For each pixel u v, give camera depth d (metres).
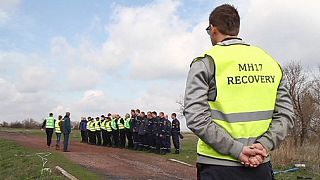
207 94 2.71
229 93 2.69
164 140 21.50
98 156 19.66
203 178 2.68
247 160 2.56
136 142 24.42
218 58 2.74
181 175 13.59
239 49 2.82
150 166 15.85
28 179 13.15
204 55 2.78
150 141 22.97
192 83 2.71
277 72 2.89
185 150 24.16
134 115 24.95
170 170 14.79
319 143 19.23
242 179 2.59
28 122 72.19
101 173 13.39
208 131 2.58
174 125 21.80
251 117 2.68
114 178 12.41
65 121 22.59
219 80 2.69
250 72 2.77
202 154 2.71
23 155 20.30
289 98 2.90
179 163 17.05
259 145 2.61
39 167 14.69
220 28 2.89
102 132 29.19
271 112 2.77
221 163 2.61
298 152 16.08
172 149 24.58
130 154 21.11
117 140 27.33
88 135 32.50
